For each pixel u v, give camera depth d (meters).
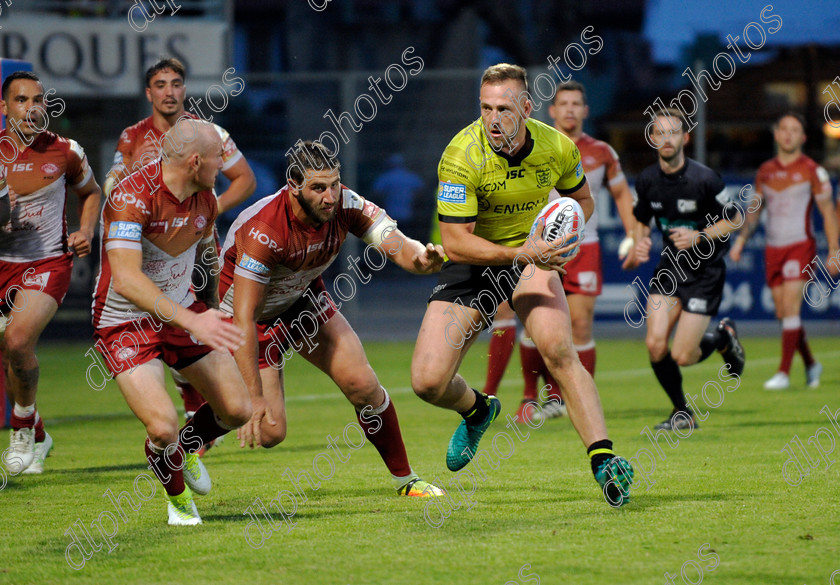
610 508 15.45
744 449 21.08
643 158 51.53
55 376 40.06
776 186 33.44
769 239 33.56
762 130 49.75
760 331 51.06
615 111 59.47
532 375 26.61
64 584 11.88
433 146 53.59
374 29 84.56
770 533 13.75
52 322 51.94
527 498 16.42
